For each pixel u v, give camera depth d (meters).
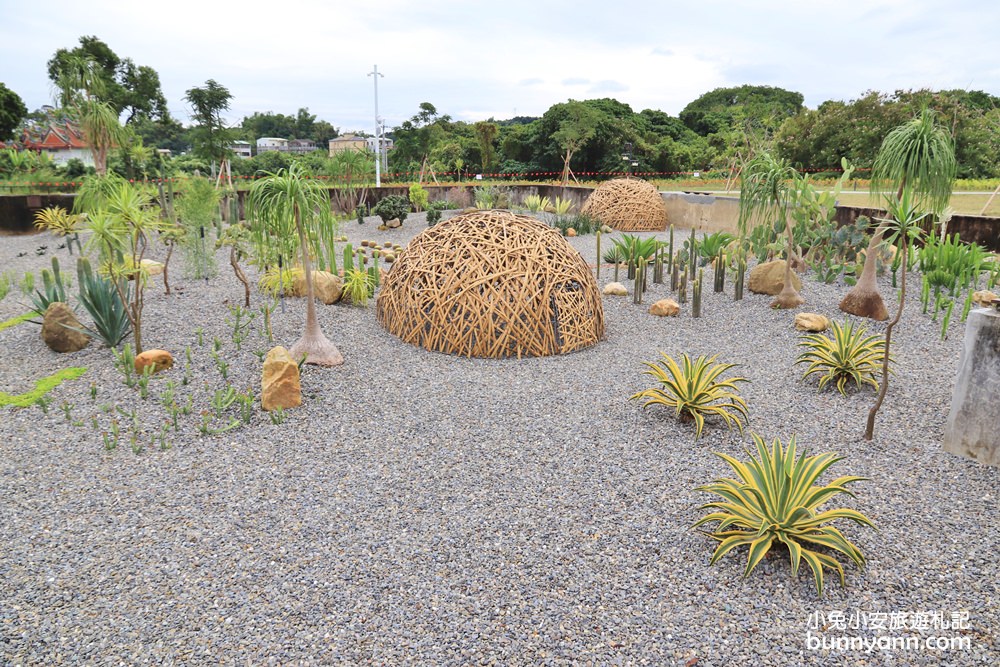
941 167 7.25
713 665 2.98
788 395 6.05
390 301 8.05
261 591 3.52
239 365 6.75
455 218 8.17
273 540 3.98
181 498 4.46
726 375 6.68
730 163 22.33
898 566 3.61
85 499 4.45
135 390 6.17
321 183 6.58
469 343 7.24
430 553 3.85
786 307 8.84
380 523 4.16
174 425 5.45
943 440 4.91
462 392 6.26
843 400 5.87
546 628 3.23
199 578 3.63
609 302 9.92
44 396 6.00
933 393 5.91
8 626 3.27
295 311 8.49
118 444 5.23
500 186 23.20
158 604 3.43
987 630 3.14
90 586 3.57
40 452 5.10
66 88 16.28
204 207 10.34
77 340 7.27
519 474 4.76
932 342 7.33
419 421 5.65
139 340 6.87
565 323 7.43
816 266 10.28
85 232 15.16
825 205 10.62
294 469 4.86
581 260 8.00
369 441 5.30
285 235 6.39
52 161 29.05
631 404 5.95
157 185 15.52
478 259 7.38
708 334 8.16
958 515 4.06
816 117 27.44
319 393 6.21
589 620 3.28
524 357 7.27
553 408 5.89
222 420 5.64
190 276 10.48
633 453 5.04
